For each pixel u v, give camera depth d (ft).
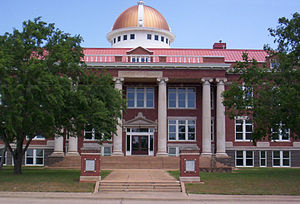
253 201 66.64
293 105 88.94
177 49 185.88
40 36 98.58
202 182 82.84
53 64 100.48
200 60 165.78
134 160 142.41
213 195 71.10
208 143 150.92
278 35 105.70
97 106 102.42
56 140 149.89
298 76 95.96
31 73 86.63
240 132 161.07
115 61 154.61
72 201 64.03
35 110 86.63
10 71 88.74
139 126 159.74
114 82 153.17
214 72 154.10
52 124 94.68
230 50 186.60
